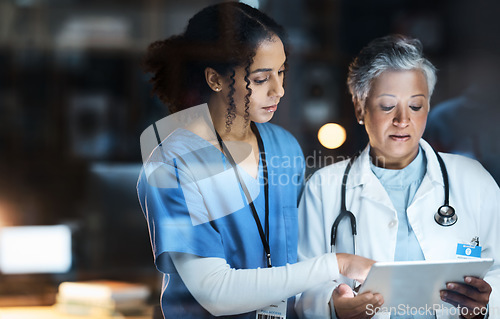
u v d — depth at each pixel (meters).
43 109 3.50
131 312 2.48
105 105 3.35
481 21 2.46
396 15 2.53
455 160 2.12
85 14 3.36
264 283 1.85
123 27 3.30
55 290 2.68
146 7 3.21
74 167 3.37
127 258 2.67
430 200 2.06
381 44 2.08
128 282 2.60
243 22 2.05
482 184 2.07
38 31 3.42
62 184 3.43
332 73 2.46
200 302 1.89
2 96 3.51
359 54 2.12
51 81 3.49
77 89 3.44
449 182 2.07
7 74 3.49
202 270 1.89
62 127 3.48
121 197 2.66
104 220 2.65
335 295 1.94
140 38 3.28
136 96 3.31
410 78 2.05
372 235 2.04
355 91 2.12
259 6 2.31
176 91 2.07
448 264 1.75
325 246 2.10
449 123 2.36
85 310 2.49
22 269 2.79
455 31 2.46
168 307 1.95
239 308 1.86
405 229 2.05
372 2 2.51
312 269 1.87
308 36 2.49
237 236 1.98
